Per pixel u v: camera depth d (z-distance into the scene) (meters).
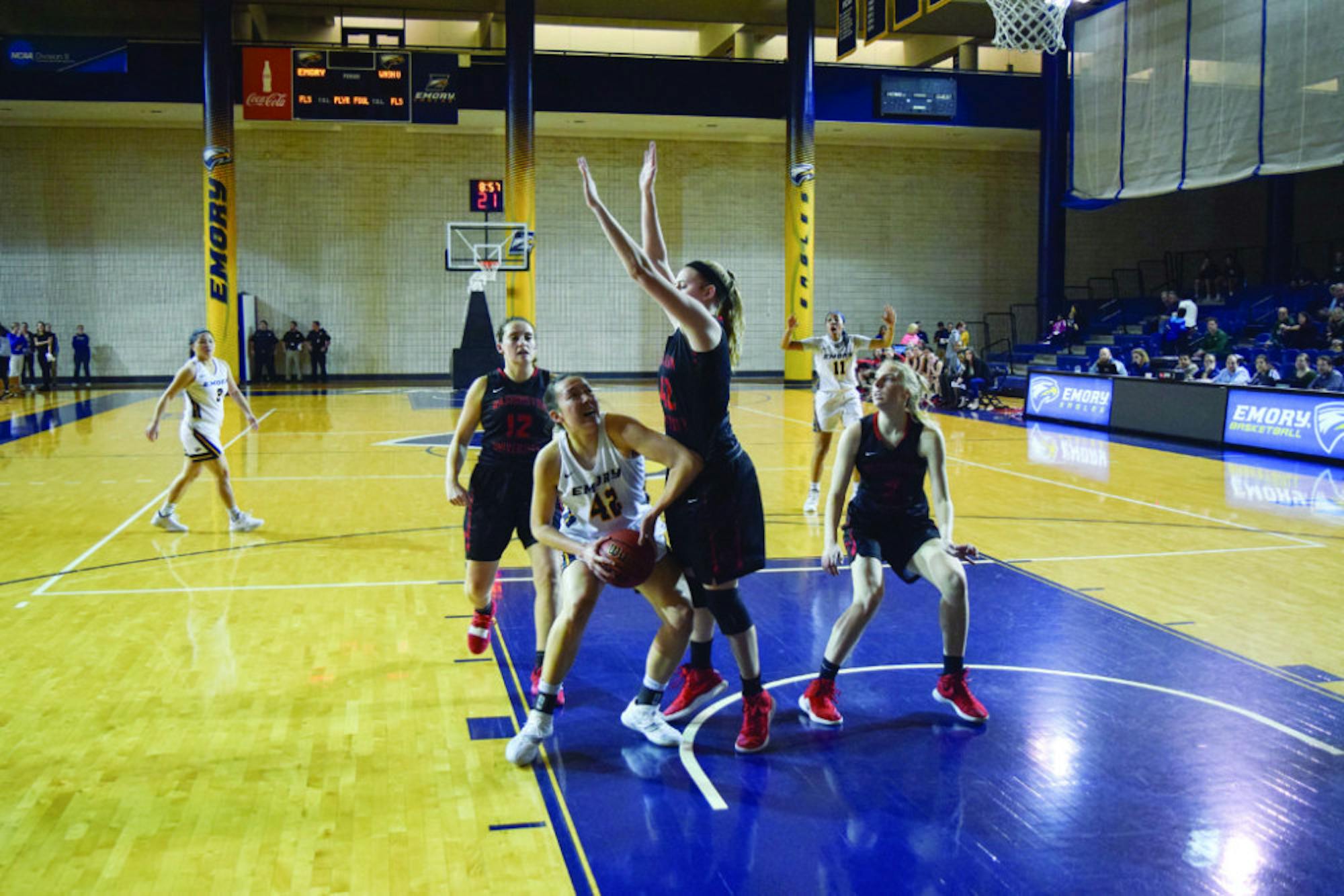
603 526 4.34
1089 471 12.58
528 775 4.10
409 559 7.91
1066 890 3.25
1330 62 18.20
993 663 5.47
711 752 4.33
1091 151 24.16
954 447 14.96
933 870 3.37
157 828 3.62
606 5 25.84
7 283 26.20
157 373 26.78
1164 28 21.77
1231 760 4.23
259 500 10.47
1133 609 6.50
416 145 27.27
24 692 4.98
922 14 18.95
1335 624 6.18
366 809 3.79
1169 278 30.33
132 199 26.39
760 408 21.05
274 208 26.94
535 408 5.20
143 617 6.32
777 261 29.20
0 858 3.41
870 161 29.23
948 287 29.88
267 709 4.79
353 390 25.06
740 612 4.30
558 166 27.92
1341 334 18.62
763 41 28.11
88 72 23.48
